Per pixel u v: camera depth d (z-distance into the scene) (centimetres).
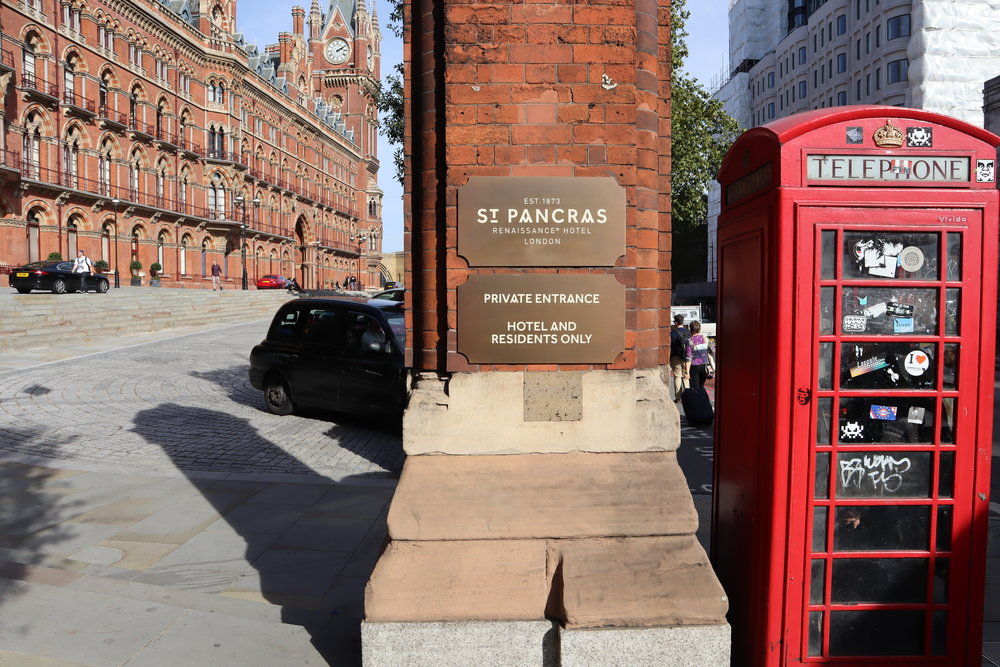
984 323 308
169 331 2380
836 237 303
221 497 619
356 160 8806
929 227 304
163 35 4581
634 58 327
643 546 319
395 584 313
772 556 312
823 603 319
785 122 318
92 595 405
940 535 317
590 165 325
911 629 321
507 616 316
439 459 327
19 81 3338
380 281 9988
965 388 309
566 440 329
